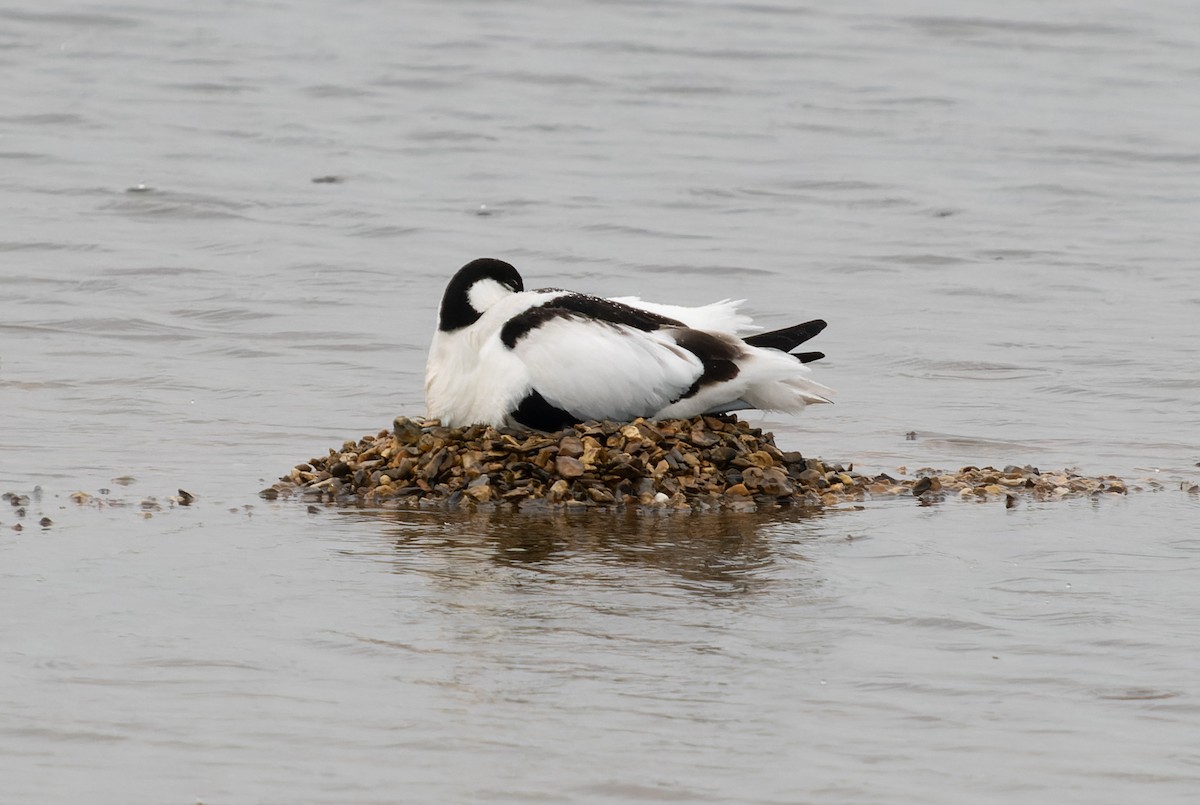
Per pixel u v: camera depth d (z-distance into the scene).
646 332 13.56
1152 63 43.06
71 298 22.41
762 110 37.34
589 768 8.16
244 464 14.88
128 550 11.73
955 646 9.98
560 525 12.65
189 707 8.81
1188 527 12.94
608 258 26.08
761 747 8.45
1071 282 25.00
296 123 34.62
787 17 46.50
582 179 31.23
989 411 17.98
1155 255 26.84
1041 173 32.75
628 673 9.41
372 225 27.44
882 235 27.98
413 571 11.33
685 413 13.79
